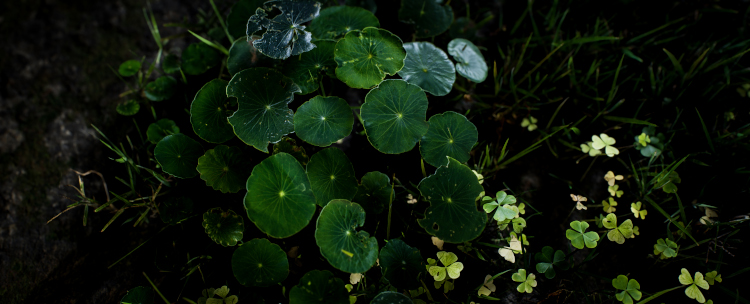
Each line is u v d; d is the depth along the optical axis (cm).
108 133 56
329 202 48
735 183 54
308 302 47
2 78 58
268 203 48
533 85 57
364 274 49
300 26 51
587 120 56
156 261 52
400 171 54
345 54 51
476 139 51
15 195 54
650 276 52
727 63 57
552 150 55
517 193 54
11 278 51
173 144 51
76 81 58
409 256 49
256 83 51
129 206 52
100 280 52
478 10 60
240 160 51
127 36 60
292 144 51
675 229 53
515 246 51
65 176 54
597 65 56
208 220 50
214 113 51
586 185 55
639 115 56
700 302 48
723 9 57
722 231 52
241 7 54
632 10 60
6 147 55
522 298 51
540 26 59
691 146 55
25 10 60
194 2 61
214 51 56
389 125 50
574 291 51
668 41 57
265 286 48
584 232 50
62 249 52
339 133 50
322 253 47
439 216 49
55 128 56
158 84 55
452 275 49
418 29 56
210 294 50
